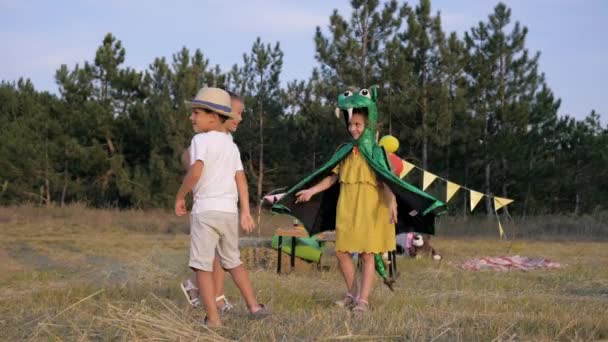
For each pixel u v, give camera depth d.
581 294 8.01
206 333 4.86
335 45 25.08
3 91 35.72
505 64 26.70
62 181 31.03
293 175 30.16
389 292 7.42
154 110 30.45
